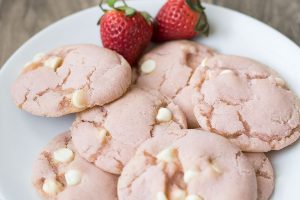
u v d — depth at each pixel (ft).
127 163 0.81
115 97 0.87
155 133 0.85
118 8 0.95
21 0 1.21
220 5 1.17
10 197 0.83
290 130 0.85
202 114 0.86
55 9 1.20
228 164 0.79
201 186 0.76
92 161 0.84
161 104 0.89
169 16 1.00
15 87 0.93
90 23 1.05
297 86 0.93
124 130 0.85
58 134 0.91
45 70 0.92
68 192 0.81
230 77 0.89
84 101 0.86
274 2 1.17
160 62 0.97
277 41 0.98
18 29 1.17
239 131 0.84
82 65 0.90
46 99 0.89
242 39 1.01
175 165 0.79
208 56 0.99
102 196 0.81
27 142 0.91
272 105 0.86
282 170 0.84
